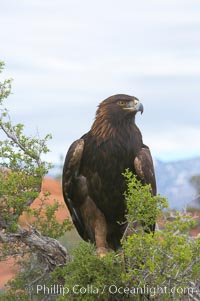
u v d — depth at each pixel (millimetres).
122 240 14328
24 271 16391
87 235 18078
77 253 15211
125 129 17297
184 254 13234
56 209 16391
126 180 16812
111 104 17328
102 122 17312
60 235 16375
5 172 15789
